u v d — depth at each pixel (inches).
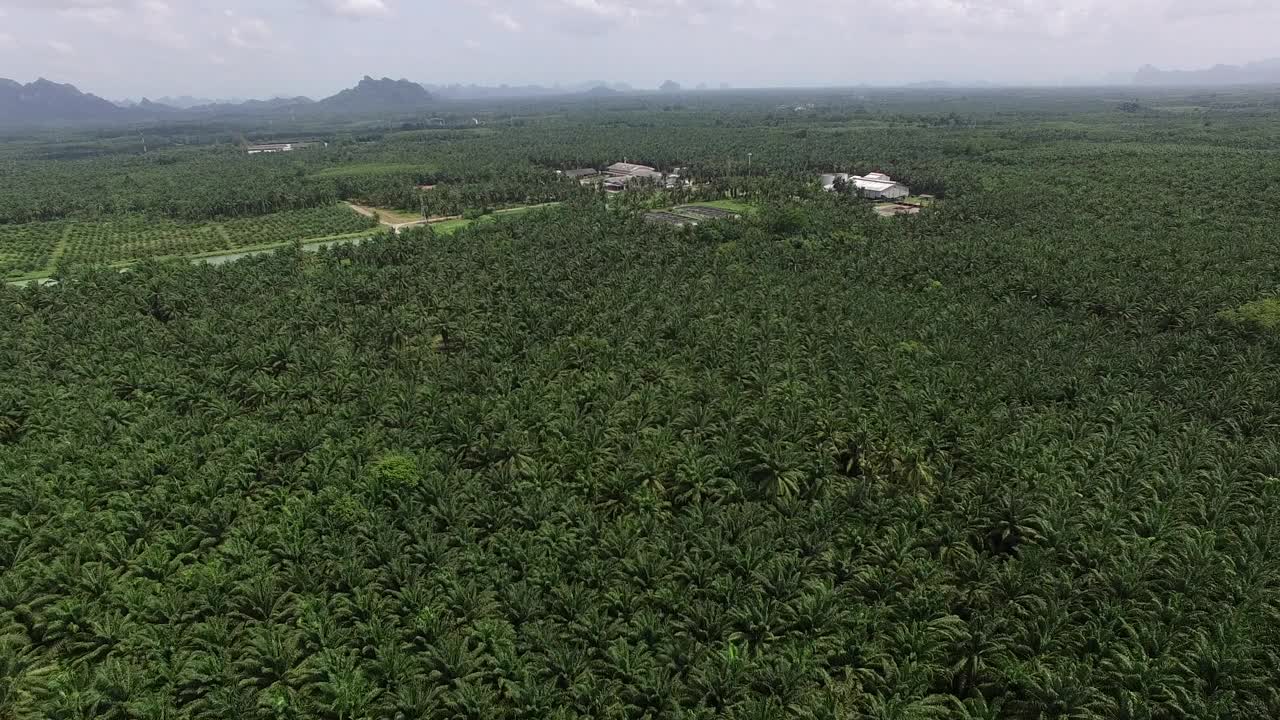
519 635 1760.6
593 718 1565.0
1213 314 3405.5
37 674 1694.1
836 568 1913.1
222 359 3120.1
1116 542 1854.1
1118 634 1647.4
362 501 2186.3
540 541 2039.9
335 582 1902.1
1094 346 3078.2
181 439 2541.8
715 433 2512.3
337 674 1617.9
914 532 1988.2
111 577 1939.0
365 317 3629.4
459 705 1565.0
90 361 3125.0
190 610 1829.5
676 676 1620.3
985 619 1665.8
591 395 2797.7
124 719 1576.0
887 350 3041.3
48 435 2630.4
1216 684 1491.1
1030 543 1914.4
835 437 2397.9
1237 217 5433.1
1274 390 2556.6
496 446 2401.6
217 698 1561.3
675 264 4618.6
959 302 3796.8
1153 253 4397.1
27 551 2030.0
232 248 6323.8
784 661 1601.9
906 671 1582.2
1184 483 2069.4
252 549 2014.0
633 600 1827.0
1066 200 6225.4
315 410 2807.6
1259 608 1647.4
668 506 2225.6
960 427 2364.7
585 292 4060.0
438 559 1968.5
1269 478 2086.6
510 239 5516.7
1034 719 1514.5
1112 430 2383.1
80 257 5910.4
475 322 3548.2
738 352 3031.5
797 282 4094.5
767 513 2121.1
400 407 2726.4
